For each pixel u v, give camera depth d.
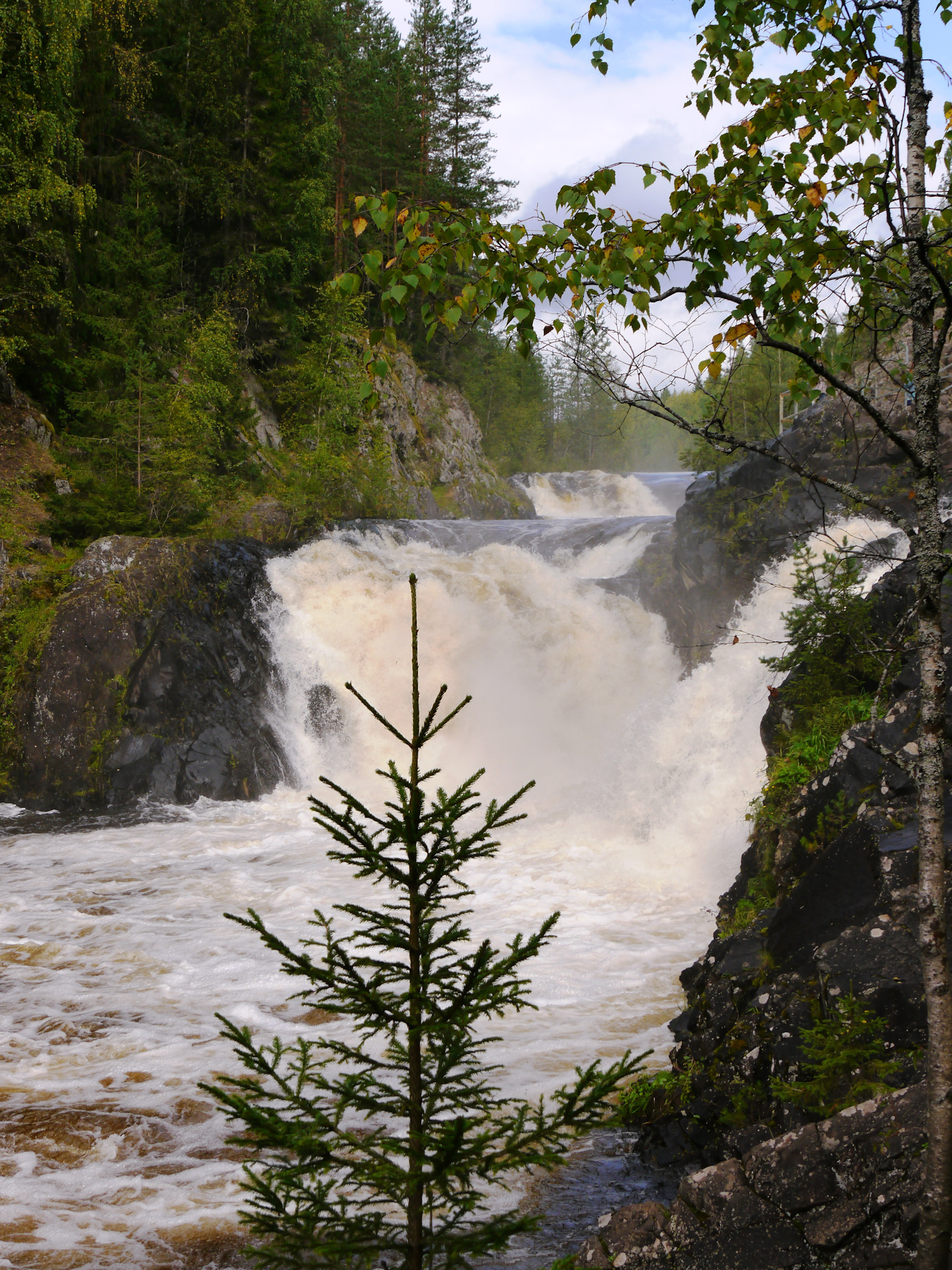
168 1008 9.61
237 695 21.92
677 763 15.78
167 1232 5.86
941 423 14.53
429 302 4.09
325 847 16.59
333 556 25.19
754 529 18.61
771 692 10.57
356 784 22.31
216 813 19.45
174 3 40.97
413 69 61.00
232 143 43.38
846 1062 5.61
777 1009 6.70
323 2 52.03
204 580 22.59
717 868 13.68
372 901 13.20
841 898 6.95
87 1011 9.52
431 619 24.09
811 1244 4.50
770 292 3.85
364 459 40.28
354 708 23.25
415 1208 3.24
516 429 74.69
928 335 3.63
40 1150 6.89
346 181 54.03
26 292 28.52
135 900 13.38
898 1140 4.59
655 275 3.91
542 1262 5.46
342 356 41.66
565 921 12.05
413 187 56.09
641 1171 6.57
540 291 3.97
